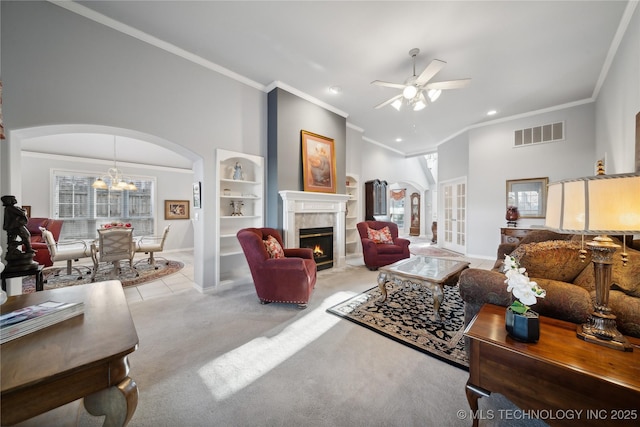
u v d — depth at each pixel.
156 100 2.88
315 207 4.24
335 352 1.89
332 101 4.43
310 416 1.32
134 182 6.52
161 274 4.20
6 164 2.10
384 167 7.22
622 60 2.71
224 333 2.18
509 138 5.14
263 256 2.75
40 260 4.46
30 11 2.20
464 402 1.41
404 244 4.51
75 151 5.53
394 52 3.02
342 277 4.00
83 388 0.77
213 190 3.37
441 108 4.72
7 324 0.87
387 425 1.26
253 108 3.80
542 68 3.36
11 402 0.68
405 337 2.11
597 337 1.08
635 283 1.21
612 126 3.23
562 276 1.46
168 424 1.26
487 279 1.59
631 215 0.95
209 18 2.52
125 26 2.63
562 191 1.15
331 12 2.42
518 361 1.07
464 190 6.07
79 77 2.42
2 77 2.08
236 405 1.39
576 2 2.28
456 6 2.33
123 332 0.92
